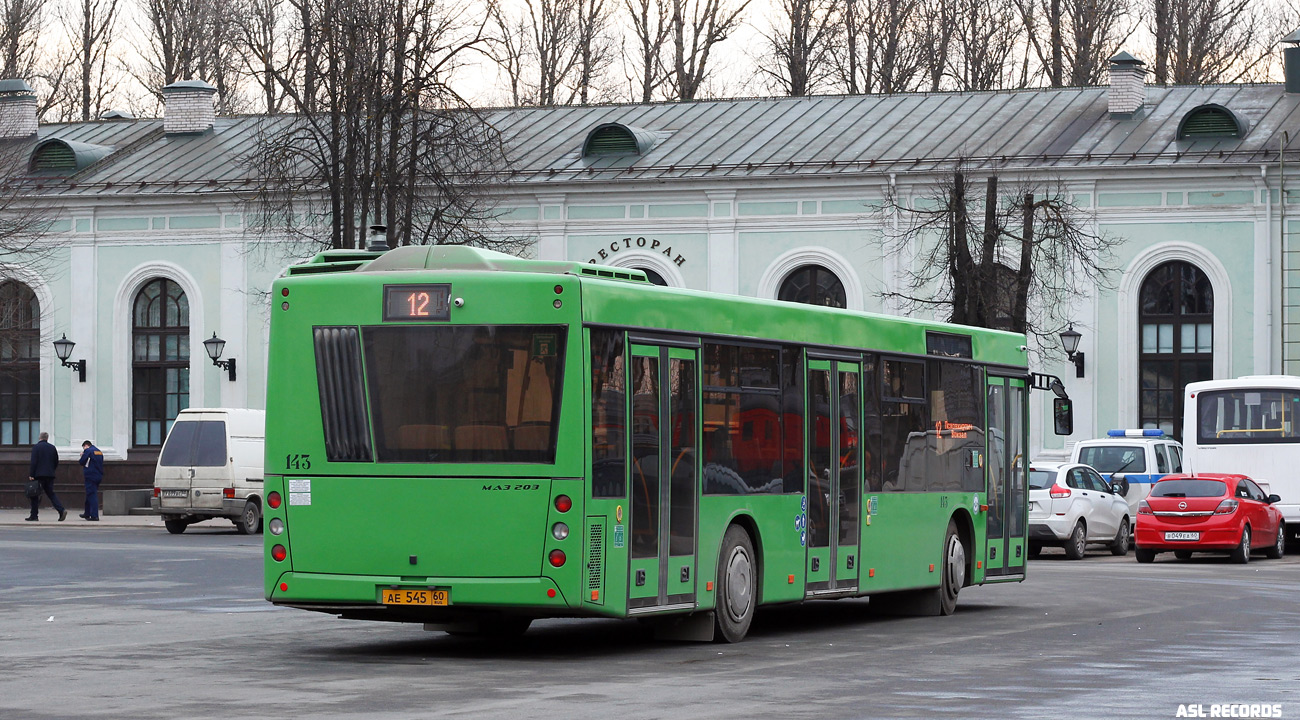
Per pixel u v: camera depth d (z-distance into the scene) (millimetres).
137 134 54344
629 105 51812
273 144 37781
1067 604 21484
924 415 19859
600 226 46969
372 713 11031
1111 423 43719
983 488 21266
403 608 14500
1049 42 62000
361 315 14711
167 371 49656
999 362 21828
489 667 13992
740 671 13773
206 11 65438
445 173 36812
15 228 45562
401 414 14547
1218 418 36625
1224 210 42906
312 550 14734
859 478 18422
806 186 45594
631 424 14836
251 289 48750
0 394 50531
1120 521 34625
